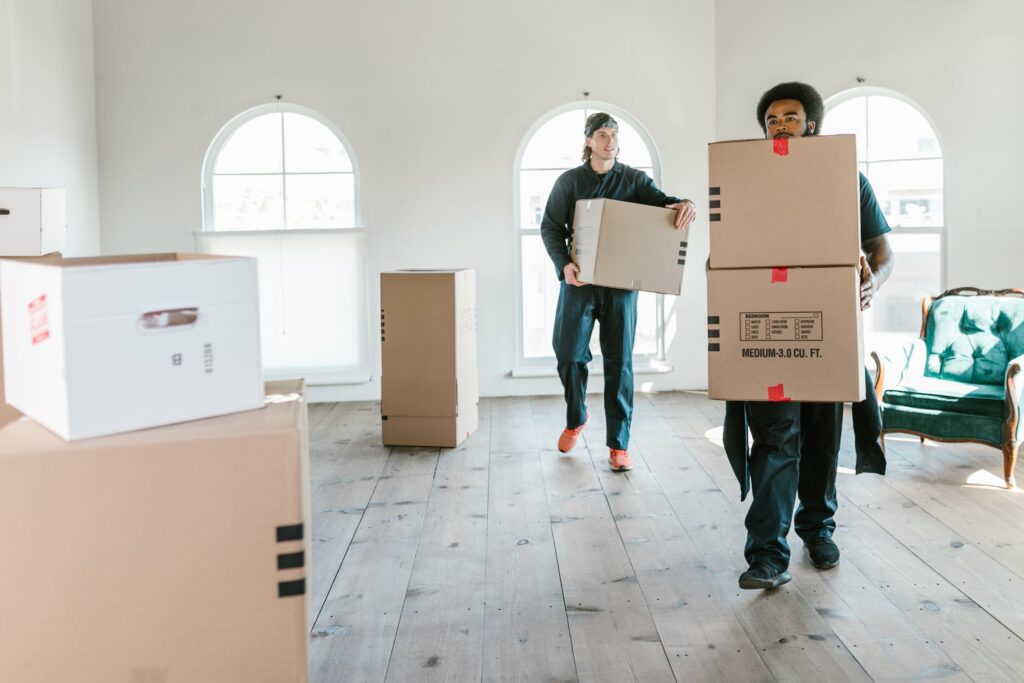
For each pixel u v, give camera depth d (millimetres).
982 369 4445
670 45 6168
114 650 1270
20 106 5020
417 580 2965
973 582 2816
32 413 1391
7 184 4852
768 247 2461
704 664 2332
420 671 2332
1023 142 5656
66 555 1245
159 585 1271
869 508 3605
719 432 5031
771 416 2650
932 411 4211
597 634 2529
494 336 6309
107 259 1725
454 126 6195
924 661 2309
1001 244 5750
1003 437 3926
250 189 6250
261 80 6125
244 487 1276
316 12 6113
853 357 2441
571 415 4535
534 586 2895
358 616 2688
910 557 3047
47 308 1289
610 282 3961
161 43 6090
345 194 6273
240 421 1347
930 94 5820
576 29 6160
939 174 5910
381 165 6195
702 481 4051
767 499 2721
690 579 2912
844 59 5973
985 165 5750
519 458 4551
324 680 2291
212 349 1365
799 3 6023
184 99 6129
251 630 1298
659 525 3461
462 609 2725
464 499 3867
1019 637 2430
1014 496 3760
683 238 3973
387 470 4367
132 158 6133
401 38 6141
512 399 6215
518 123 6203
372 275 6250
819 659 2338
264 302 6266
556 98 6191
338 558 3186
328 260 6254
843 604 2672
